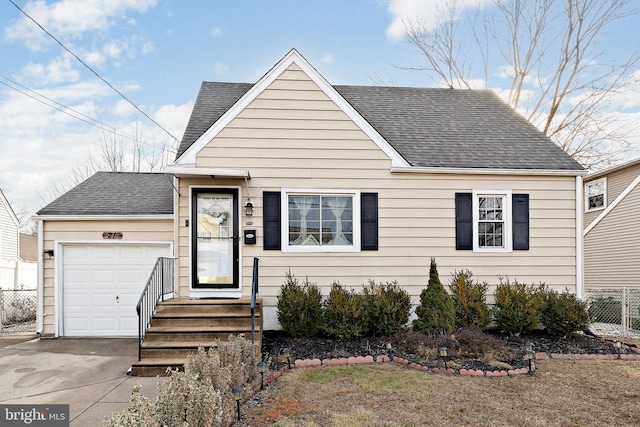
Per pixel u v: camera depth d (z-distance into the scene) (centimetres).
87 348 759
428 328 705
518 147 925
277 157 809
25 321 1125
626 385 527
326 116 821
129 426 288
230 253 797
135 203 922
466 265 843
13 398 499
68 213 871
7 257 1733
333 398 477
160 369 584
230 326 678
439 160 855
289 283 763
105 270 883
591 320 820
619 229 1352
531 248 859
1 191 1692
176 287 784
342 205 829
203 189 792
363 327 736
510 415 432
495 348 664
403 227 833
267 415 428
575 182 876
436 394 489
